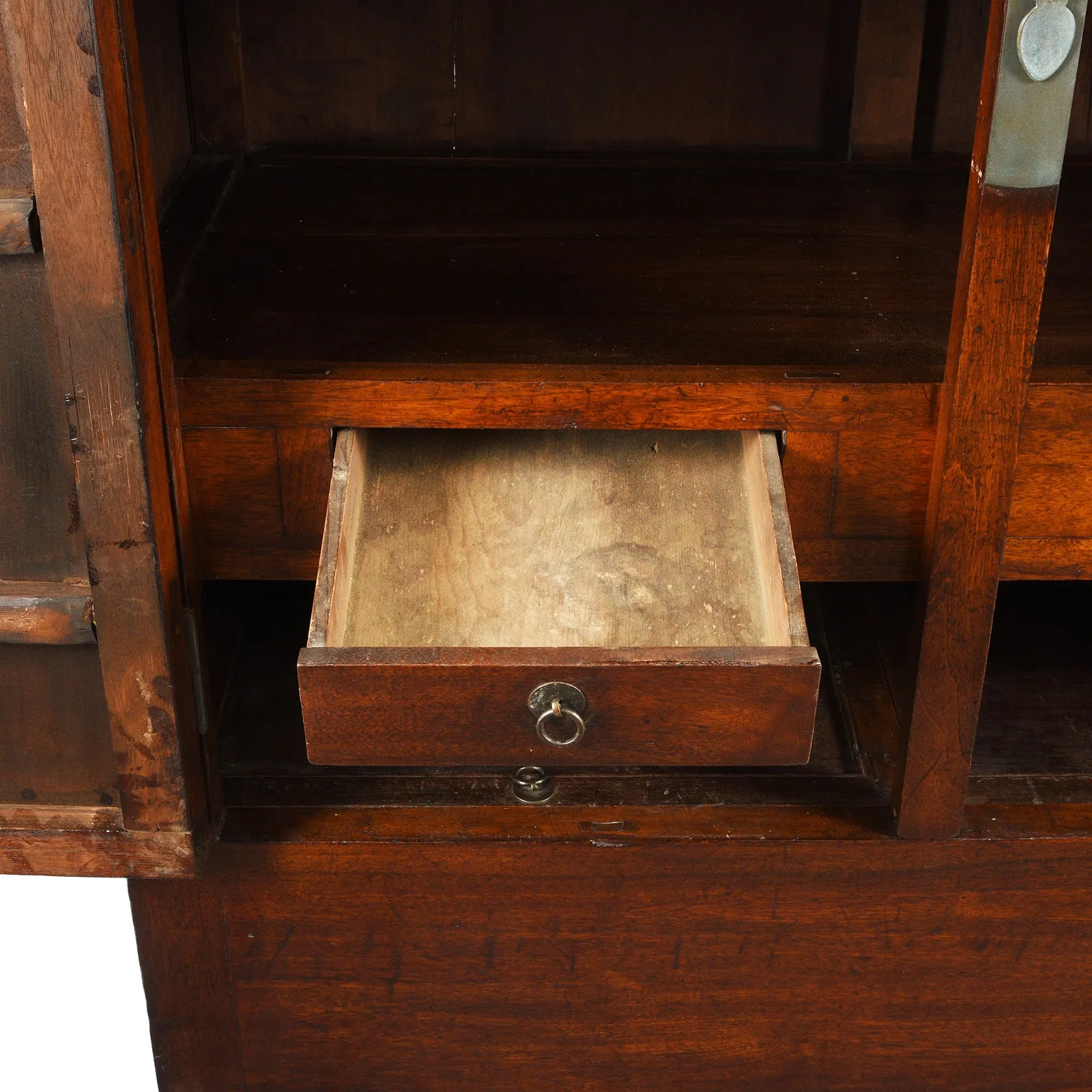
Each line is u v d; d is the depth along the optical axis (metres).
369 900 1.51
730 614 1.29
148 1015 1.62
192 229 1.75
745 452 1.42
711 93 2.04
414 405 1.35
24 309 1.16
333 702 1.15
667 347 1.43
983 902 1.51
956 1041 1.63
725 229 1.81
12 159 1.10
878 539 1.41
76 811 1.39
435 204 1.89
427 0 1.97
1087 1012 1.61
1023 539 1.39
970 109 2.05
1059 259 1.70
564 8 1.97
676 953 1.55
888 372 1.36
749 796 1.52
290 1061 1.65
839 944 1.55
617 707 1.15
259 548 1.43
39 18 1.03
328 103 2.03
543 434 1.46
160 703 1.30
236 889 1.51
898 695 1.69
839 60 2.02
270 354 1.39
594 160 2.05
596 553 1.35
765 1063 1.65
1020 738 1.64
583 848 1.47
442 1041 1.63
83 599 1.27
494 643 1.28
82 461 1.19
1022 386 1.22
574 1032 1.62
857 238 1.79
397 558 1.34
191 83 1.97
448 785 1.54
